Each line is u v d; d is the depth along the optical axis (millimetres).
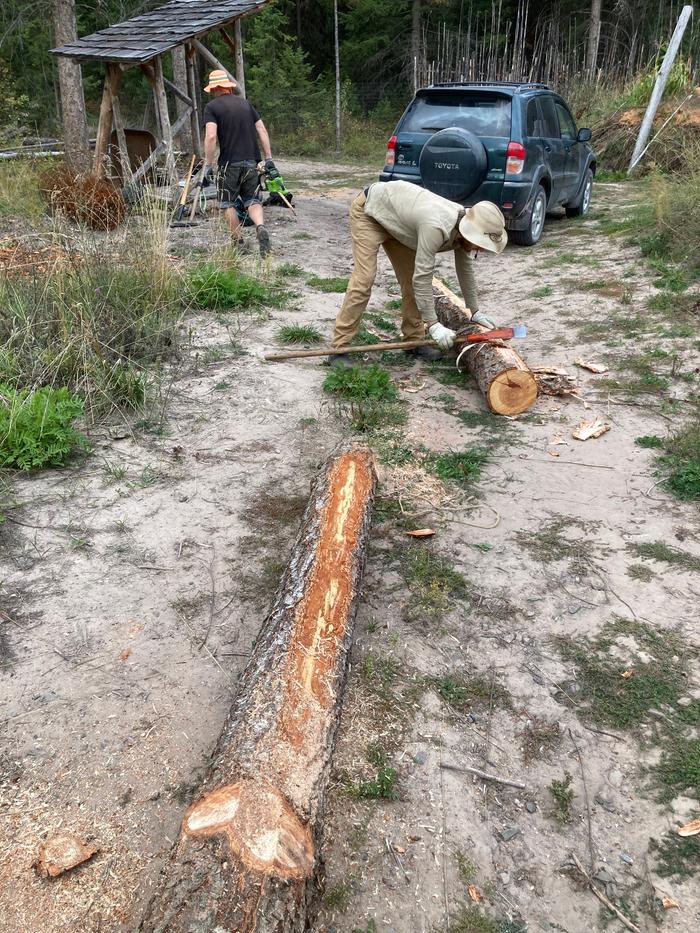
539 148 8938
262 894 1722
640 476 4090
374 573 3359
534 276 7863
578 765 2484
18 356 4996
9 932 1988
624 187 13320
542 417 4789
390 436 4543
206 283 6945
